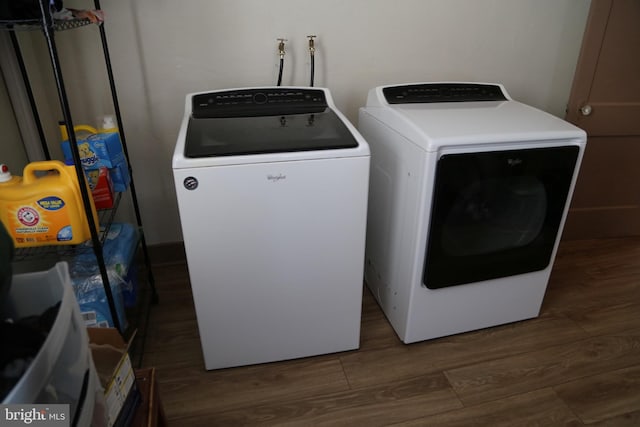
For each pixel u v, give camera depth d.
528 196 1.63
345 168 1.36
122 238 1.68
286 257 1.46
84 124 1.90
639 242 2.49
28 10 1.07
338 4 1.92
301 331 1.63
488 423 1.45
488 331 1.85
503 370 1.66
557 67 2.30
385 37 2.03
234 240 1.39
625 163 2.34
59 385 0.68
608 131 2.22
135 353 1.70
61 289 0.77
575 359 1.71
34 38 1.72
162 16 1.79
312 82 1.99
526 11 2.13
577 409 1.50
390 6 1.97
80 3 1.71
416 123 1.50
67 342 0.70
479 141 1.41
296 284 1.52
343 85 2.09
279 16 1.89
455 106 1.75
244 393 1.56
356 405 1.52
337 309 1.62
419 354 1.73
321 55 2.00
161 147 2.03
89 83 1.84
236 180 1.30
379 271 1.94
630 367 1.67
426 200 1.45
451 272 1.61
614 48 2.05
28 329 0.70
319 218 1.42
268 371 1.65
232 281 1.46
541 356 1.72
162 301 2.01
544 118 1.62
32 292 0.77
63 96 1.11
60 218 1.28
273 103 1.68
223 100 1.66
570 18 2.19
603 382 1.60
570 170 1.57
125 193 2.09
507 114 1.66
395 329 1.83
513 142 1.46
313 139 1.38
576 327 1.87
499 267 1.68
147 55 1.84
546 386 1.59
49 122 1.82
